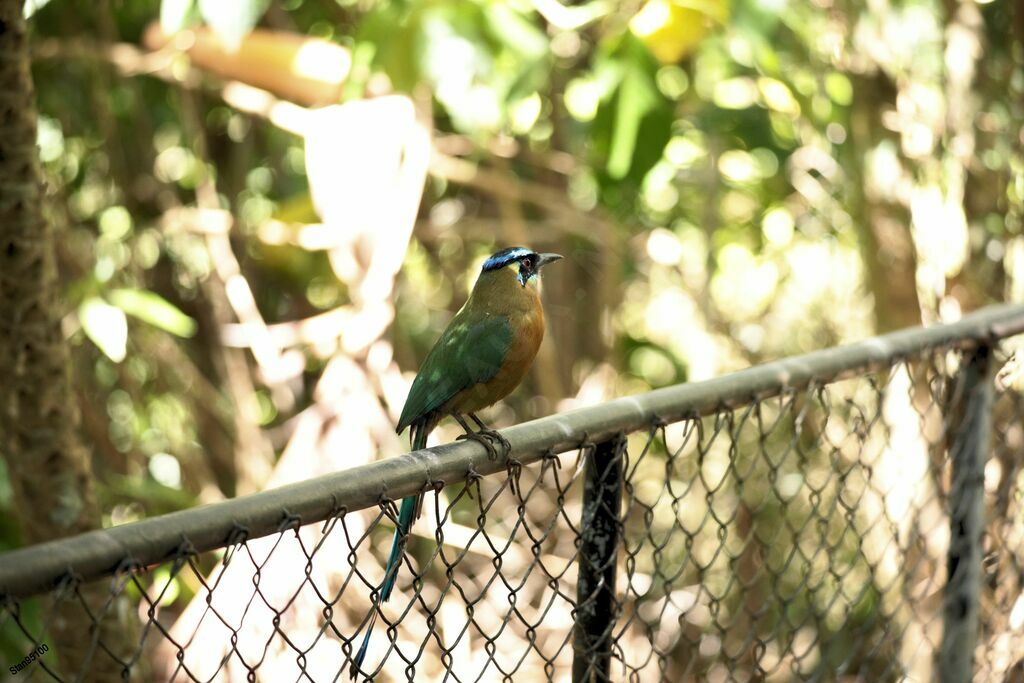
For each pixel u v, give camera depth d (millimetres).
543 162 13664
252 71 11531
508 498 13695
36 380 7156
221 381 13789
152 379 13430
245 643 9727
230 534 3676
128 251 13336
